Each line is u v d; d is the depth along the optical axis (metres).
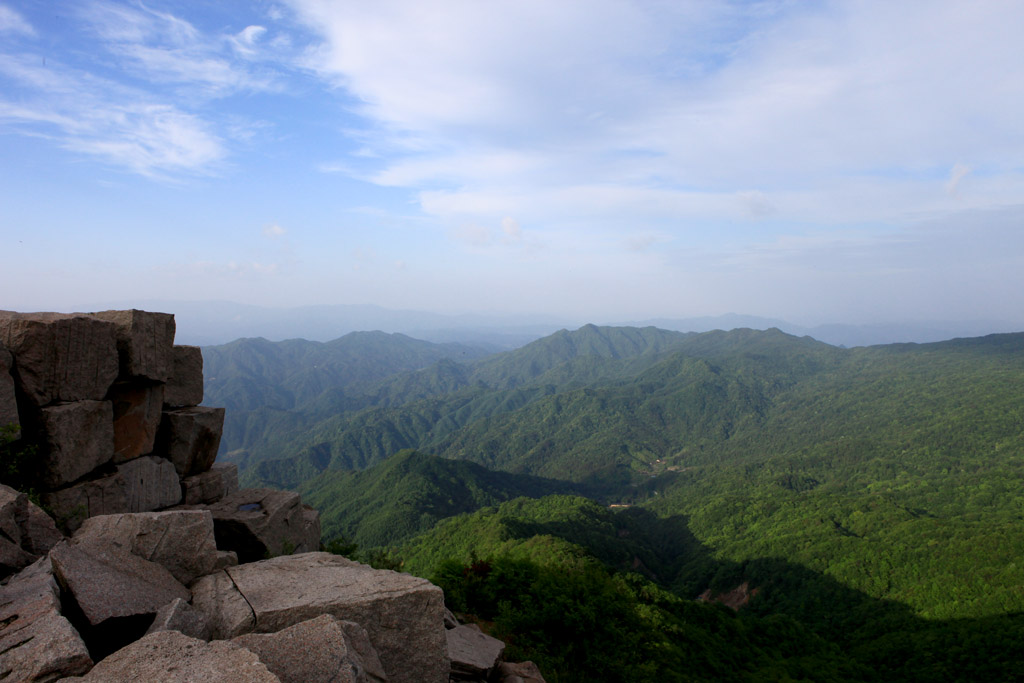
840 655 56.12
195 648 5.20
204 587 7.92
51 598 5.90
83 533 8.20
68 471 10.70
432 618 7.76
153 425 13.19
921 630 74.81
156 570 7.55
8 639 5.26
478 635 11.78
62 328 10.82
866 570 100.56
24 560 7.47
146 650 5.13
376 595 7.58
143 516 8.30
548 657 15.73
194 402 15.37
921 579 92.69
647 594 52.62
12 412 9.93
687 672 25.00
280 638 5.80
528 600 18.03
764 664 42.00
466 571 19.12
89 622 5.98
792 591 103.81
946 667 61.34
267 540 13.68
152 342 12.87
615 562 112.31
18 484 10.12
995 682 55.84
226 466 15.57
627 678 17.59
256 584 7.95
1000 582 82.94
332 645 5.72
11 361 10.16
